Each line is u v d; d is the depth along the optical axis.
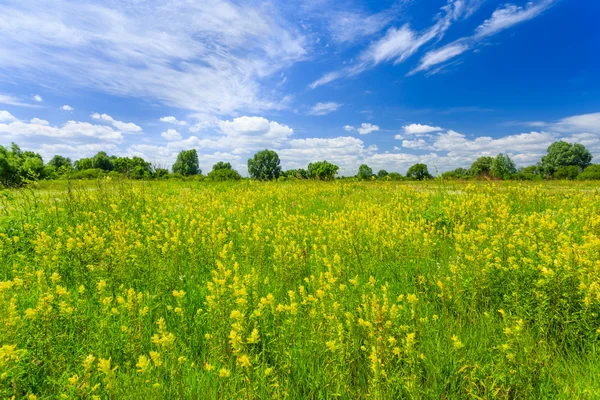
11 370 2.20
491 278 3.65
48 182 10.02
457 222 6.46
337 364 2.40
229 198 11.05
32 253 4.79
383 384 2.22
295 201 10.99
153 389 2.16
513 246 4.16
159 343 2.43
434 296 3.64
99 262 4.34
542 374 2.39
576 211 6.38
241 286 3.36
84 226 6.27
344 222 6.23
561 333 2.93
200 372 2.51
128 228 6.21
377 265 4.56
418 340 2.64
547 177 21.67
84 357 2.59
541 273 3.34
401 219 7.00
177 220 7.38
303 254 4.77
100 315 3.10
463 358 2.48
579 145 68.50
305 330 2.89
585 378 2.46
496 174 12.70
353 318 2.76
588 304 2.83
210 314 3.02
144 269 4.19
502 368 2.34
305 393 2.40
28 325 2.74
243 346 2.49
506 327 2.67
